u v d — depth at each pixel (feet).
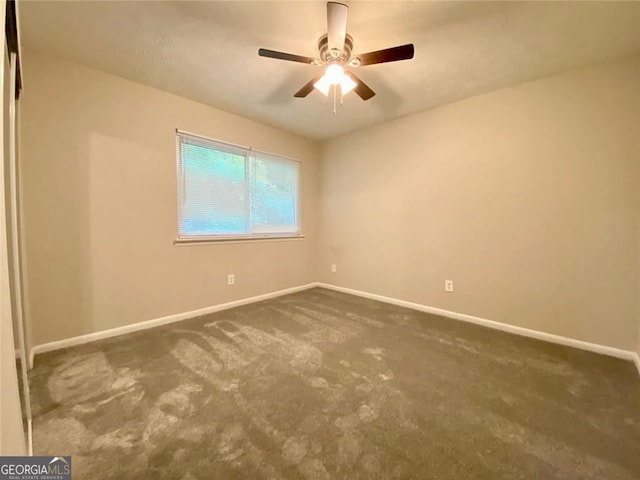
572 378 6.23
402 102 9.78
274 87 8.80
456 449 4.28
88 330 7.91
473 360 7.04
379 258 12.23
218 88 8.88
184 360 6.93
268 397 5.51
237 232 11.30
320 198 14.47
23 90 6.84
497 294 9.12
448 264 10.19
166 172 9.25
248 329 8.95
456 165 9.85
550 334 8.20
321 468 3.94
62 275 7.47
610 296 7.37
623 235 7.18
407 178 11.16
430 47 6.77
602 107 7.35
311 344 7.89
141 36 6.48
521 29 6.14
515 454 4.20
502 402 5.41
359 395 5.60
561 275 8.02
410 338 8.33
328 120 11.52
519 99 8.52
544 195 8.21
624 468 3.96
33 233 7.04
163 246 9.29
